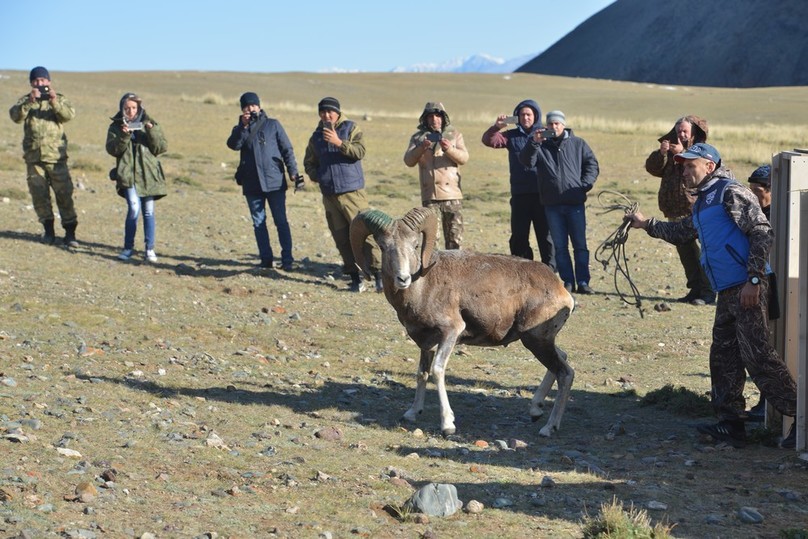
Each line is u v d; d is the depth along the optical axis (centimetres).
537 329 823
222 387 887
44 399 766
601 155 3053
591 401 934
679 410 894
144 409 775
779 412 786
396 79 9212
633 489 658
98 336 1029
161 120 3538
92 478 591
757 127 3944
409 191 2342
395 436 779
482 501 620
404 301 805
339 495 609
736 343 775
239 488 604
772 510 619
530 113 1456
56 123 1523
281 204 1502
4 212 1762
